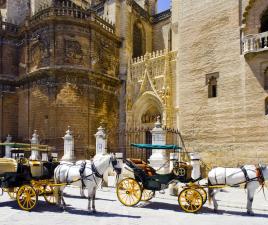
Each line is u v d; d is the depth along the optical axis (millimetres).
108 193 19938
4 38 37156
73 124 31891
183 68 28359
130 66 36625
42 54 33594
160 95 32406
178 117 30734
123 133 35688
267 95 22625
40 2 37344
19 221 11727
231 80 24844
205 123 26250
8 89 36781
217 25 26250
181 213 13680
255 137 23016
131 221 11859
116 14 37594
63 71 32031
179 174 14789
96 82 33875
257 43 23141
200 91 26906
